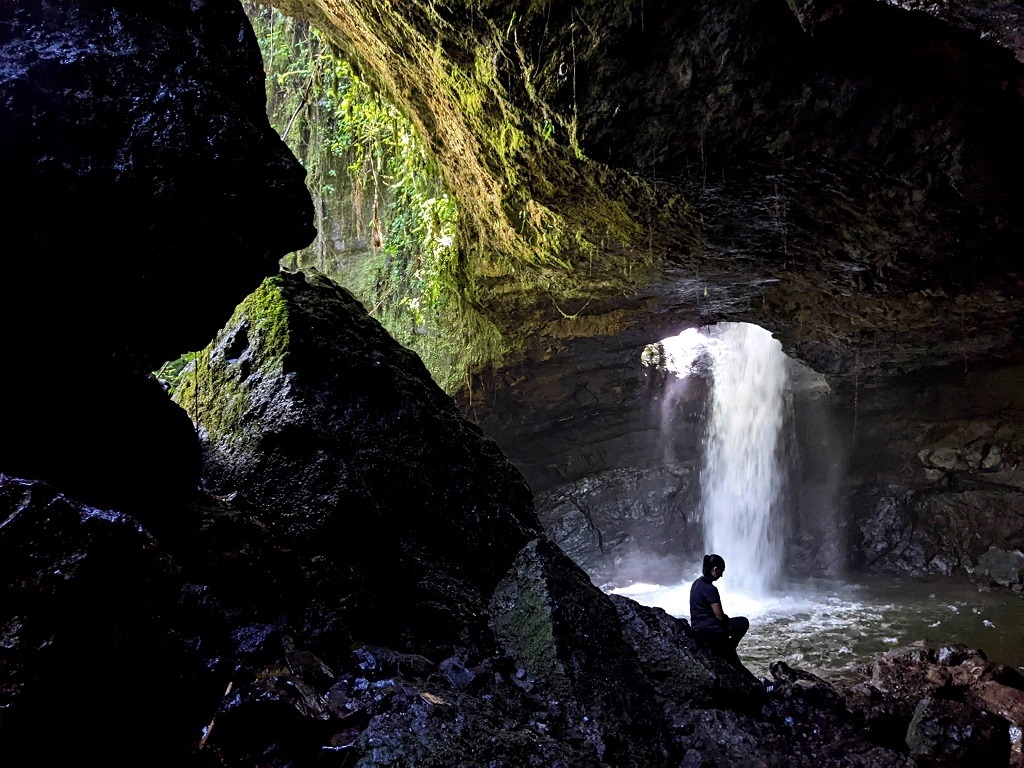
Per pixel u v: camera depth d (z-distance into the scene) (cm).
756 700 506
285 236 289
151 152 240
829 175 650
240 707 255
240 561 332
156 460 333
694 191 711
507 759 293
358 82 974
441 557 471
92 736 206
